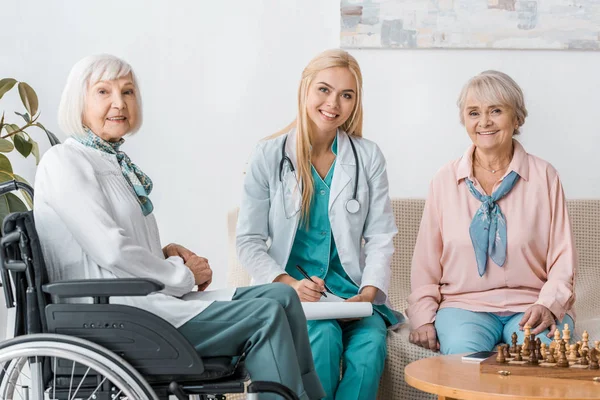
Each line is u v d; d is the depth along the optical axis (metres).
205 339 1.88
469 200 2.61
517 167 2.58
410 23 3.34
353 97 2.48
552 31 3.33
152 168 3.44
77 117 2.02
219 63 3.43
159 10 3.44
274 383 1.75
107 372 1.69
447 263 2.62
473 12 3.33
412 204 3.08
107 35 3.44
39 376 1.73
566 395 1.66
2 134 3.44
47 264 1.90
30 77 3.44
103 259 1.86
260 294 1.98
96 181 1.93
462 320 2.48
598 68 3.35
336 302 2.28
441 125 3.36
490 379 1.84
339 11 3.38
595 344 1.96
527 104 3.36
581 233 3.08
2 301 3.20
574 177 3.36
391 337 2.53
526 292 2.55
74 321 1.76
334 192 2.48
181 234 3.45
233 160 3.44
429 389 1.80
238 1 3.42
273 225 2.50
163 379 1.78
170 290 1.95
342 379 2.29
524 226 2.55
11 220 1.76
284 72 3.42
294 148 2.52
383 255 2.49
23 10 3.43
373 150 2.57
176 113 3.44
